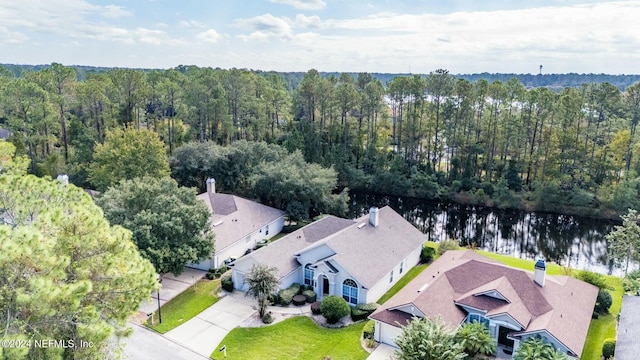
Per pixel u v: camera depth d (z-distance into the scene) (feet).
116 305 58.13
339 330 96.94
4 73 301.63
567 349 78.28
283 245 119.75
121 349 60.39
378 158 236.84
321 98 257.34
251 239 142.00
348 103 246.47
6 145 114.52
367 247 116.47
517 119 220.64
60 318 48.80
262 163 186.60
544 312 87.81
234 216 141.59
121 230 62.90
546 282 96.84
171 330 96.02
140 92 224.33
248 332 95.55
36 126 204.74
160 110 263.49
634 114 208.13
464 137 234.99
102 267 56.59
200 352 88.33
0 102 206.39
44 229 56.29
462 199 213.66
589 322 89.15
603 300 102.78
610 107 209.97
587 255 157.28
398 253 121.60
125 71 226.99
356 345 91.20
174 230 108.17
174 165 191.62
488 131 230.07
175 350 88.79
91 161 194.29
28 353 45.24
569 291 97.14
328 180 174.81
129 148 161.48
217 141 247.70
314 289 110.83
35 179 70.44
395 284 118.93
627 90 209.87
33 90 199.41
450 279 100.37
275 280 100.12
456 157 233.35
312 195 167.12
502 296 90.33
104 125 225.15
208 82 247.91
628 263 133.08
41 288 45.03
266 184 169.99
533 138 223.30
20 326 45.11
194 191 124.88
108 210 111.14
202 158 190.29
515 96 222.69
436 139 237.86
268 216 153.79
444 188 218.38
